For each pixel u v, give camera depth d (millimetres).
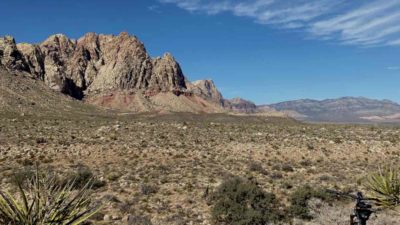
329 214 24562
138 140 58625
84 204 7555
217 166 43938
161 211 27453
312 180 38344
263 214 26266
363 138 63344
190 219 26078
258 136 66000
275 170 43125
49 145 52031
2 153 46469
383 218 19016
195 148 53906
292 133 70812
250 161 47562
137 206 28094
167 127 75062
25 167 39125
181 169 41781
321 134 69500
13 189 26359
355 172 42156
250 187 28656
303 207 26938
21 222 6711
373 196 8930
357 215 6977
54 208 7062
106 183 34344
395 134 68938
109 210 26500
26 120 78625
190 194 31766
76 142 54719
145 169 41188
